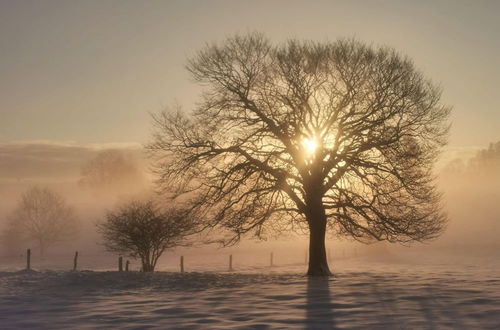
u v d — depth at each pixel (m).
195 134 37.41
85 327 16.75
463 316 18.09
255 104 37.66
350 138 37.66
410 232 37.38
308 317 18.22
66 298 24.53
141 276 35.00
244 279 34.41
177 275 36.50
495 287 27.66
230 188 36.97
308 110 36.97
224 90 37.47
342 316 18.38
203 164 37.34
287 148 37.38
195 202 37.44
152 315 19.09
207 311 19.92
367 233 38.28
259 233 38.72
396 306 20.66
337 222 40.44
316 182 37.88
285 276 37.19
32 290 27.84
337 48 37.41
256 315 18.80
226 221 37.69
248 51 37.84
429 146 36.81
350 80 36.53
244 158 37.81
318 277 36.31
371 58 37.12
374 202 37.75
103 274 35.56
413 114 36.38
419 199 37.34
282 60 37.19
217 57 37.75
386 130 35.94
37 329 16.52
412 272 45.84
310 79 37.50
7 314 19.61
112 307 21.31
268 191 37.56
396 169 36.00
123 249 43.59
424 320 17.38
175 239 44.12
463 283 30.44
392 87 36.47
